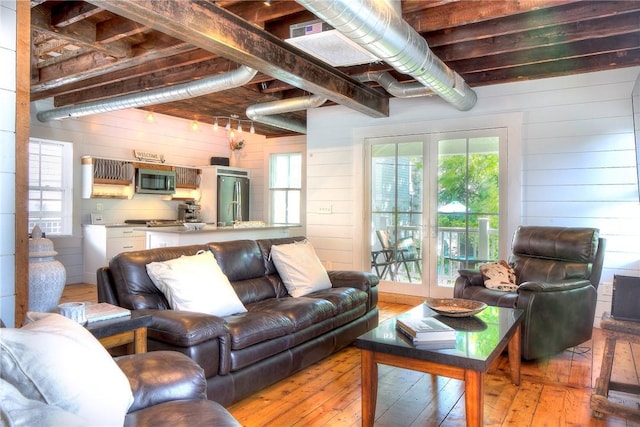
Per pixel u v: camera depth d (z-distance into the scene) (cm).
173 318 234
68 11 324
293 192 816
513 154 479
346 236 589
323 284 377
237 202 809
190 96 466
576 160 450
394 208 556
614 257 432
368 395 226
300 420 241
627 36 381
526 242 407
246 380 254
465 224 510
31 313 167
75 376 119
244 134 866
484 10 311
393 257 557
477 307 282
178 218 766
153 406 150
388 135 559
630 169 425
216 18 301
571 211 452
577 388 284
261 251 374
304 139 800
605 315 258
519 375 288
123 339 208
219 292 284
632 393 258
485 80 482
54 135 602
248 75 398
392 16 267
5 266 214
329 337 329
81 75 438
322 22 290
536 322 319
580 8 319
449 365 201
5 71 216
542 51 413
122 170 657
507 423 238
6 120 216
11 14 218
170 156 753
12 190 217
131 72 468
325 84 428
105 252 609
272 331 270
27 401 99
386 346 217
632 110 419
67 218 624
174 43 362
